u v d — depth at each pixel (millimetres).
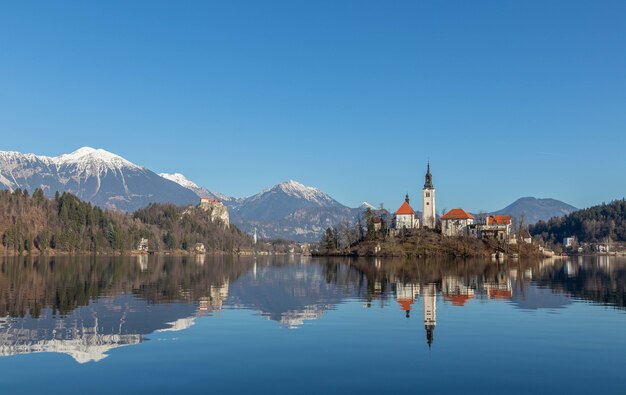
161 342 42719
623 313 58000
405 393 30703
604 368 35562
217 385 32000
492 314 57250
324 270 150375
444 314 57188
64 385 32062
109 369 35188
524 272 138875
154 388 31516
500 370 35094
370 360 37469
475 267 163625
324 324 50938
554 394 30609
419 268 156750
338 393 30672
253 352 39562
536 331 47344
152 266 177875
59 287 87938
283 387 31641
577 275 128250
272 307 62812
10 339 43594
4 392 30875
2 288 85312
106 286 90812
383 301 68812
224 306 63875
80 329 48062
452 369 35281
